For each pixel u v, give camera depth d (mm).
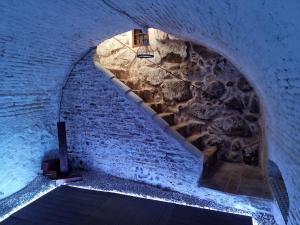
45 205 3844
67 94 4887
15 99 4031
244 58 2646
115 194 4160
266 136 3504
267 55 1791
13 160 4348
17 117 4234
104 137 4699
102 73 4434
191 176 3869
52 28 3162
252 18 1494
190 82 4535
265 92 2660
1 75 3490
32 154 4746
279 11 1184
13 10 2492
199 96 4500
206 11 1933
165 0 2125
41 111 4695
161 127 4039
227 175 3863
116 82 4395
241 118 4242
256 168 4105
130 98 4270
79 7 2689
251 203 3383
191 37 3586
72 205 3836
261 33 1582
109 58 5078
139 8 2621
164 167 4148
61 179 4559
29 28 2951
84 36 3740
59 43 3670
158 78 4758
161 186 4258
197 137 4324
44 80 4344
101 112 4609
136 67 4910
